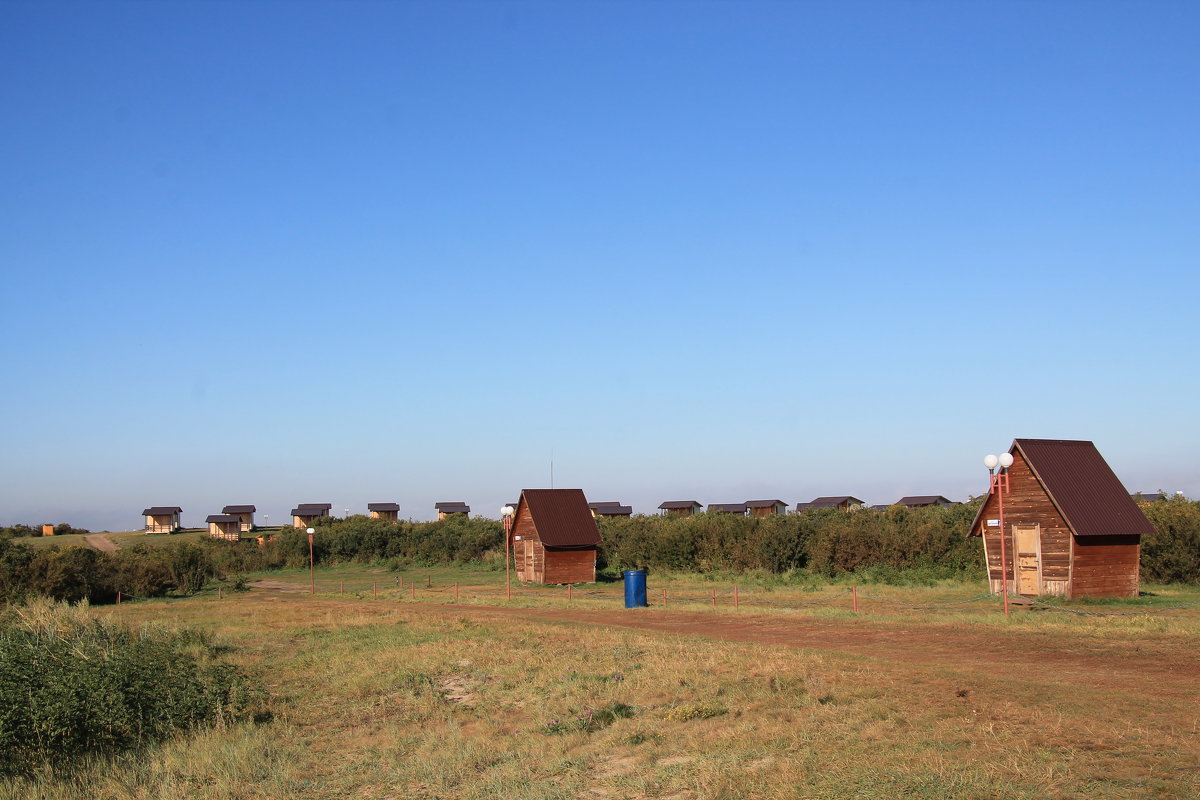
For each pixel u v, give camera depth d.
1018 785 8.55
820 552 44.72
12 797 10.72
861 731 11.14
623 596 39.22
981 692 13.02
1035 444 30.56
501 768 11.15
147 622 27.84
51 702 13.02
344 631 26.84
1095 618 22.39
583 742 12.31
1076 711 11.63
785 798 8.77
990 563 31.92
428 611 33.72
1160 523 36.12
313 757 12.52
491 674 18.06
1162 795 8.15
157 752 12.77
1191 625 20.30
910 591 35.28
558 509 49.59
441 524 81.25
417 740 13.25
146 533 108.56
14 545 47.03
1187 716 11.23
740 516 54.06
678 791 9.61
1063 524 29.39
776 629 23.44
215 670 16.72
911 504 105.19
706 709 13.12
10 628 18.39
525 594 42.12
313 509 111.75
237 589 53.72
